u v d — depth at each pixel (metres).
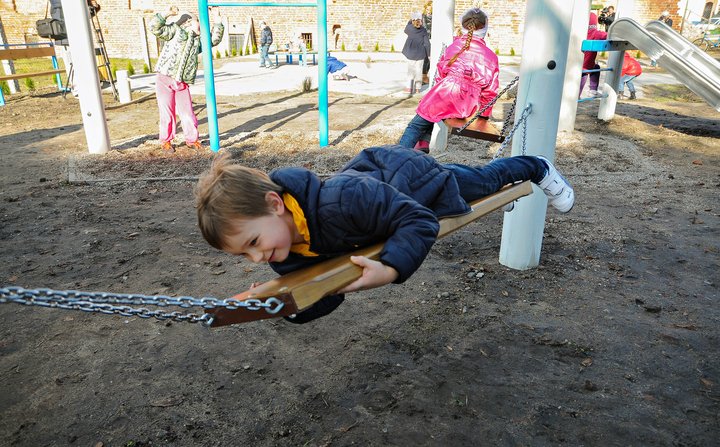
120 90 12.91
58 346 3.47
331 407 2.89
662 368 3.18
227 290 4.23
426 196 2.07
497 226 5.52
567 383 3.05
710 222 5.57
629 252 4.85
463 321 3.70
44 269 4.57
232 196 1.72
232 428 2.76
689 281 4.30
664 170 7.39
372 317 3.77
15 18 26.84
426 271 4.48
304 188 1.85
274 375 3.16
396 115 10.97
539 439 2.64
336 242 1.91
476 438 2.65
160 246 5.05
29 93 14.91
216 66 21.30
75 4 7.66
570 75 9.09
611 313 3.80
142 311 1.63
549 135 4.06
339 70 16.28
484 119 5.01
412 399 2.93
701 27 27.05
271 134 9.29
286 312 1.63
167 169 7.43
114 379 3.14
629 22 9.41
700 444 2.60
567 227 5.43
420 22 13.19
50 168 7.64
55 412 2.88
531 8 3.85
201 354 3.37
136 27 27.52
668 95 13.88
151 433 2.72
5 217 5.80
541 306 3.90
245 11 26.92
